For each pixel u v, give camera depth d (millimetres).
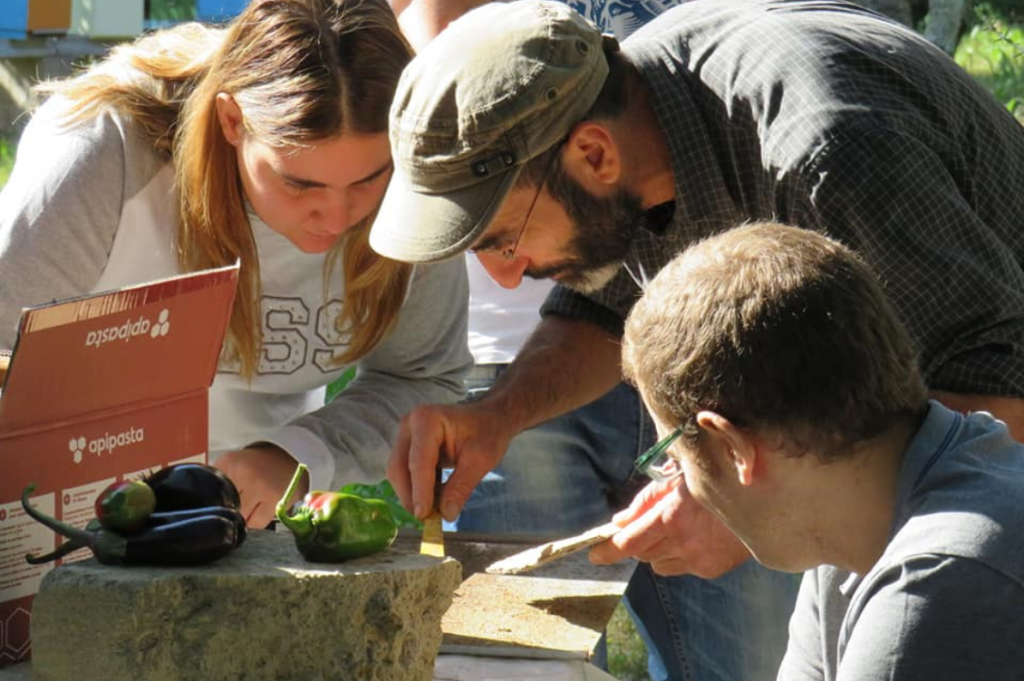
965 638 2498
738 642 5336
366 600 2742
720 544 3869
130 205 3922
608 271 3941
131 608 2580
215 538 2693
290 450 4074
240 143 3793
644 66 3795
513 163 3547
